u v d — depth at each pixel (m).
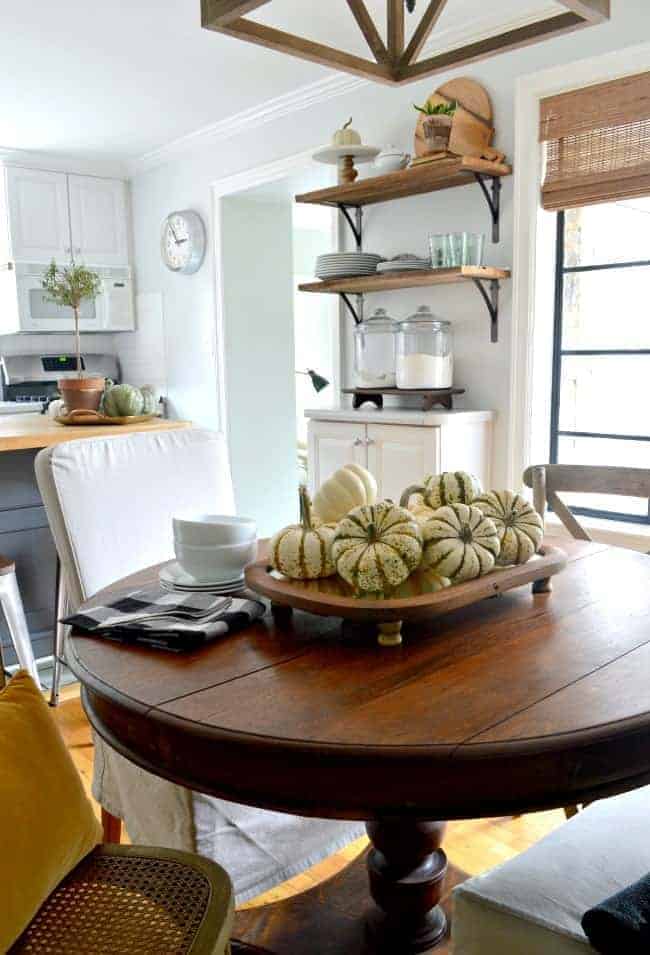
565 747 0.81
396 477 2.89
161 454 1.84
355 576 1.10
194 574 1.36
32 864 0.89
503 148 2.81
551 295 2.85
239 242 4.34
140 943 0.90
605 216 2.79
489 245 2.91
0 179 4.52
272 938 1.45
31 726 1.00
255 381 4.49
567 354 2.92
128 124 4.06
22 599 2.90
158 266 4.85
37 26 2.82
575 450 2.94
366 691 0.94
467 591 1.12
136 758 0.94
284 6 2.68
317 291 3.32
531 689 0.93
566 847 1.08
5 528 2.84
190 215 4.39
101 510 1.70
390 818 0.81
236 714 0.89
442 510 1.18
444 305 3.09
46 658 2.99
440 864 1.44
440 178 2.84
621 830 1.11
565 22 1.42
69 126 4.08
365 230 3.35
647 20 2.40
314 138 3.58
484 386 2.98
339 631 1.16
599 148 2.56
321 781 0.82
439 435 2.72
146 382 5.14
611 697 0.91
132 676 1.01
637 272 2.72
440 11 1.56
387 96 3.21
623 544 2.69
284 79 3.39
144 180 4.87
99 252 4.94
